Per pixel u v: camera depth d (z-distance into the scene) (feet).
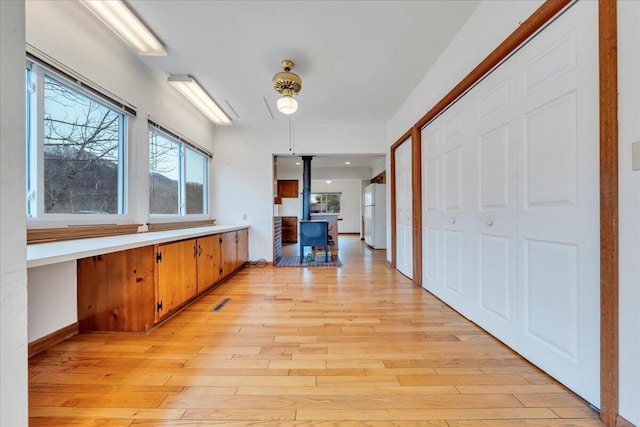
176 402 4.46
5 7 3.05
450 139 8.81
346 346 6.35
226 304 9.32
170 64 9.46
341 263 16.94
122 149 8.96
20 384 3.18
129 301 7.14
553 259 5.00
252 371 5.34
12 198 3.12
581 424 3.98
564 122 4.75
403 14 7.14
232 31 7.72
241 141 16.38
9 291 3.08
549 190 5.07
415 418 4.14
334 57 9.11
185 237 8.56
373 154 16.80
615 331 3.80
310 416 4.18
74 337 6.85
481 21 6.88
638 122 3.54
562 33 4.78
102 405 4.39
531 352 5.55
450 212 8.87
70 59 6.70
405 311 8.59
